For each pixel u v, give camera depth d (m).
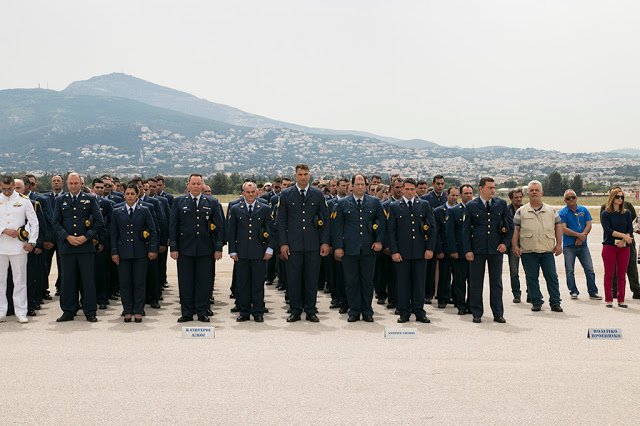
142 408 5.51
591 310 10.50
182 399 5.74
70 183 9.63
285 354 7.40
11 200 9.66
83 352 7.51
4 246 9.56
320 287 13.59
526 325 9.22
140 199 10.92
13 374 6.55
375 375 6.50
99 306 11.02
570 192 11.82
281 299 12.27
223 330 8.95
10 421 5.21
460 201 10.60
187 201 9.81
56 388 6.07
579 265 17.14
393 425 5.12
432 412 5.41
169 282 14.58
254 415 5.34
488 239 9.45
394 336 8.37
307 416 5.31
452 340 8.19
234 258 9.77
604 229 10.90
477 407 5.54
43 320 9.79
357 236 9.62
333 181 13.24
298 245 9.69
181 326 9.28
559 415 5.36
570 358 7.22
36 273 10.68
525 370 6.71
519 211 10.55
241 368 6.76
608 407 5.57
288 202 9.78
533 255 10.45
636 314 10.09
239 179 164.62
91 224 9.66
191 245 9.67
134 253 9.62
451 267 11.37
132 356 7.30
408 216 9.59
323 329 9.03
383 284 11.67
